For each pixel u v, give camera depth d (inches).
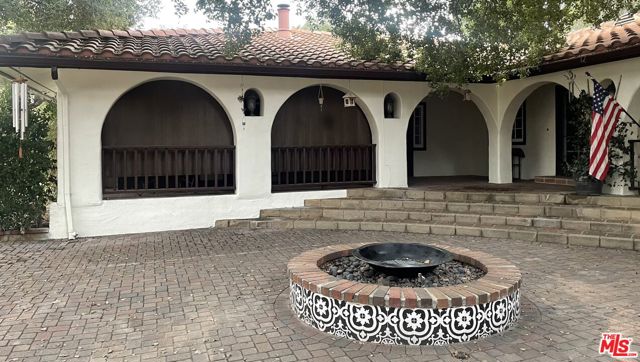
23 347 158.7
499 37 289.0
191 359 148.6
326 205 420.5
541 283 225.9
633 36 319.3
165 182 391.2
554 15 271.4
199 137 403.9
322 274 185.5
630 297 204.7
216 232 368.8
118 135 380.8
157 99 391.2
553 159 494.6
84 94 355.9
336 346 156.9
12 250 308.2
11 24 614.5
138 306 198.5
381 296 157.9
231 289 221.1
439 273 201.5
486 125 531.5
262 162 408.2
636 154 364.2
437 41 310.2
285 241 331.9
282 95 410.3
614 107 348.8
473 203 380.5
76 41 356.8
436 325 155.9
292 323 177.3
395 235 349.4
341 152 448.8
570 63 370.9
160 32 455.2
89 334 169.3
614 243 297.7
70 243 331.6
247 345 158.4
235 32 295.1
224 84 392.2
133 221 372.5
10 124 343.9
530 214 357.4
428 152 580.7
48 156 355.6
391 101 458.0
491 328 163.0
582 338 161.6
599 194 366.9
